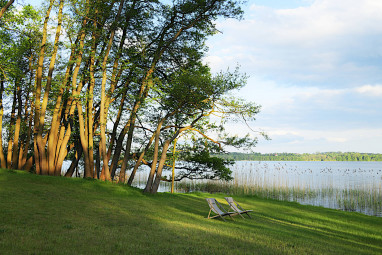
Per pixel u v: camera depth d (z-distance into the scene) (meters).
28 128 22.86
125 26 22.23
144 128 25.20
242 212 12.38
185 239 7.17
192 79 18.80
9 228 6.77
